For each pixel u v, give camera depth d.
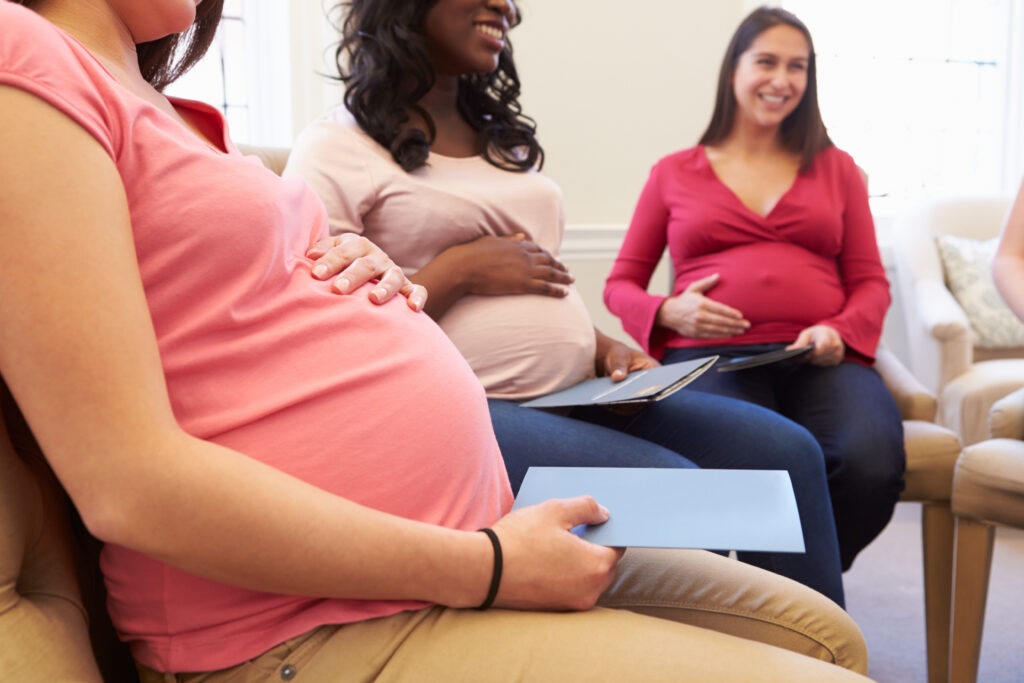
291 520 0.57
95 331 0.53
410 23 1.37
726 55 2.13
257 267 0.65
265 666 0.64
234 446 0.64
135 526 0.54
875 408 1.74
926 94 3.87
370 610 0.65
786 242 2.01
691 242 2.05
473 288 1.30
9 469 0.62
